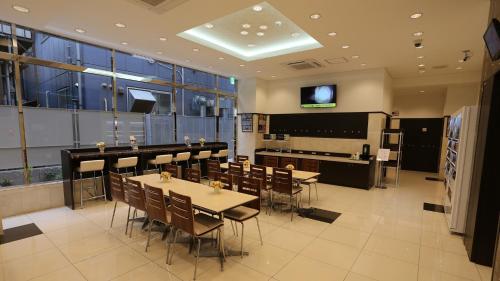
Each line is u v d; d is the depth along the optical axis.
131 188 3.31
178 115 7.05
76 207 4.59
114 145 5.63
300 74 7.61
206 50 5.34
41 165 4.55
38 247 3.12
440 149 8.68
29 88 4.37
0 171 4.12
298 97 8.03
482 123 2.91
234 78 8.48
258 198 3.22
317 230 3.76
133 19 3.72
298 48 5.24
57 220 3.98
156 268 2.70
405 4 3.11
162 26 4.00
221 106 8.40
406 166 9.58
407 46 4.71
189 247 3.14
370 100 6.70
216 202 2.86
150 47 5.19
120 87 5.69
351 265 2.82
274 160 6.62
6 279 2.47
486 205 2.82
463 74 6.86
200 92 7.61
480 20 3.51
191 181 4.07
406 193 5.93
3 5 3.31
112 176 3.68
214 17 3.60
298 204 4.78
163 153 6.07
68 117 4.89
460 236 3.61
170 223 2.83
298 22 3.70
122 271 2.63
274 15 4.07
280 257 2.97
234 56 5.77
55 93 4.71
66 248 3.10
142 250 3.08
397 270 2.74
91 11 3.46
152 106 6.38
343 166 6.57
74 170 4.59
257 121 8.44
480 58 5.43
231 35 4.96
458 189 3.56
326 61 5.94
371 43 4.59
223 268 2.71
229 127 8.83
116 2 3.18
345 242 3.38
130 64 5.82
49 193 4.52
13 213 4.14
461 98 7.45
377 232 3.71
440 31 3.95
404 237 3.56
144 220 3.82
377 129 6.64
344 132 7.17
